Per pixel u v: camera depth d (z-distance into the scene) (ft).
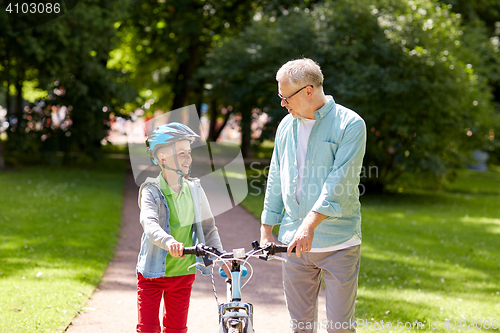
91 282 15.98
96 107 48.32
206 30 61.21
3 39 43.60
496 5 65.10
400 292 16.12
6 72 46.80
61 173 47.01
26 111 49.55
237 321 7.36
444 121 40.29
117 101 50.31
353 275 9.01
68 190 36.06
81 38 44.06
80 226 24.45
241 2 58.85
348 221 9.01
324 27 42.27
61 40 41.98
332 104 9.04
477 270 19.76
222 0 58.08
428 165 40.11
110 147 84.17
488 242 25.84
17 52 44.16
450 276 18.62
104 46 47.03
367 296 15.49
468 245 24.77
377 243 24.02
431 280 17.88
